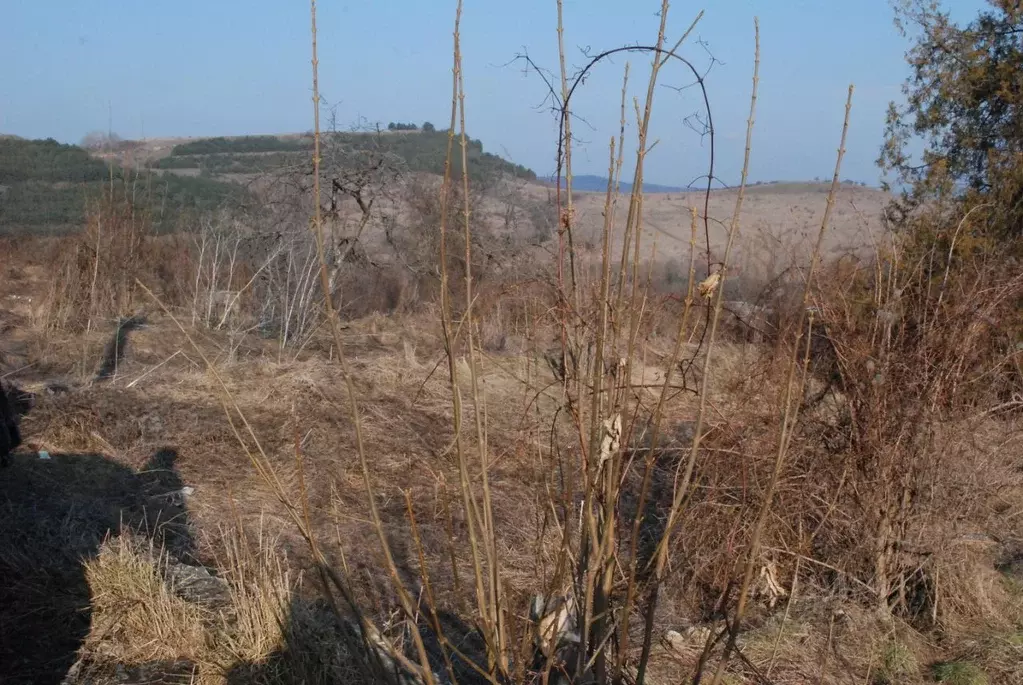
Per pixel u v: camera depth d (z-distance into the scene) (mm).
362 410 8398
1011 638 4520
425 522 6094
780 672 4145
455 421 2490
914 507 4863
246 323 11969
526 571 5051
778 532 4867
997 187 8570
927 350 4844
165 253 13578
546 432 5867
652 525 5504
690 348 8430
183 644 4305
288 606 4223
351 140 12383
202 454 7219
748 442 4844
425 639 4414
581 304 2920
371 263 13094
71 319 11141
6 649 4340
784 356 5074
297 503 6422
